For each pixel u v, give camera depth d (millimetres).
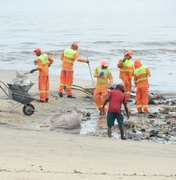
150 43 102438
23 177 18516
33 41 102625
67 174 19516
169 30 132875
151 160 24641
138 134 32781
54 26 136125
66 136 30594
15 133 30266
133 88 52969
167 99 49000
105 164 22562
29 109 38531
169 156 26375
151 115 40125
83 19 160000
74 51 47281
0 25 135500
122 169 21562
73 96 48031
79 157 24078
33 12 186875
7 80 54688
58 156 23984
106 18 165875
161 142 32094
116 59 80000
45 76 44156
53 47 94062
